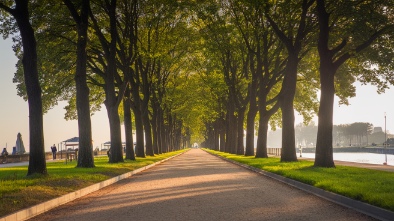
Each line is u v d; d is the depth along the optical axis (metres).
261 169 24.25
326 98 23.88
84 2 23.72
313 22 27.38
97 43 33.94
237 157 43.25
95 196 13.84
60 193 12.80
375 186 12.80
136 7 32.84
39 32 31.06
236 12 34.62
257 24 30.06
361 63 28.66
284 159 29.69
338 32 26.38
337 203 11.13
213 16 35.44
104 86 38.41
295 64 28.22
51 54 33.41
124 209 10.55
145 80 44.19
